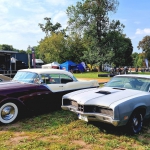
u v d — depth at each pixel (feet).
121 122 12.88
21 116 18.63
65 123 16.47
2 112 16.31
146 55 235.40
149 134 14.21
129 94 14.85
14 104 17.02
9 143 12.51
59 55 148.15
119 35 130.72
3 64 63.05
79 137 13.44
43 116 18.62
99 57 125.49
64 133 14.30
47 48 148.97
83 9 129.59
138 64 240.73
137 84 16.78
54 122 16.70
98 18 127.03
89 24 129.08
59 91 20.36
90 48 132.05
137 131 14.26
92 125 15.84
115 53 126.11
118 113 12.66
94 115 13.52
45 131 14.67
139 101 14.11
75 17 131.34
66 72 21.80
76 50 150.20
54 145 12.05
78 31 134.82
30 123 16.67
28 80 19.49
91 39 130.21
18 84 18.47
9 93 16.61
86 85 23.03
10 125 16.26
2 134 14.07
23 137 13.57
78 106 14.69
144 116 14.92
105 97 14.33
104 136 13.60
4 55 62.90
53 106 20.18
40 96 18.72
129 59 220.84
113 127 15.46
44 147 11.84
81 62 138.62
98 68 132.46
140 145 12.33
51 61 150.10
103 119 13.12
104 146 12.01
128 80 17.51
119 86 17.46
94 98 14.46
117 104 12.87
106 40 127.13
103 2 126.52
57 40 145.07
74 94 16.38
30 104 17.99
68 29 136.77
